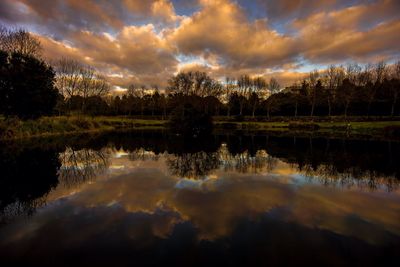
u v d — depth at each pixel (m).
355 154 16.81
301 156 16.12
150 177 10.48
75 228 5.58
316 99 58.88
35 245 4.84
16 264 4.22
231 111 73.44
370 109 53.78
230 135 33.56
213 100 68.44
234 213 6.54
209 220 6.07
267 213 6.55
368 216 6.39
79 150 18.72
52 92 29.81
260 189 8.77
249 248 4.75
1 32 29.72
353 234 5.38
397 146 20.88
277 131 40.75
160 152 17.95
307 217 6.31
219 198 7.76
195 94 59.22
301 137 30.09
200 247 4.77
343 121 47.53
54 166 12.74
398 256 4.50
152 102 80.88
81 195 8.02
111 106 83.06
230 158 15.41
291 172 11.51
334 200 7.62
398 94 48.81
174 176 10.67
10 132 23.64
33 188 8.80
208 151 18.45
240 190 8.64
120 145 22.00
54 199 7.62
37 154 16.38
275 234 5.34
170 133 36.75
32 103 26.31
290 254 4.55
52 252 4.59
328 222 6.00
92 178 10.29
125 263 4.24
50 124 31.48
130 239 5.07
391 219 6.21
